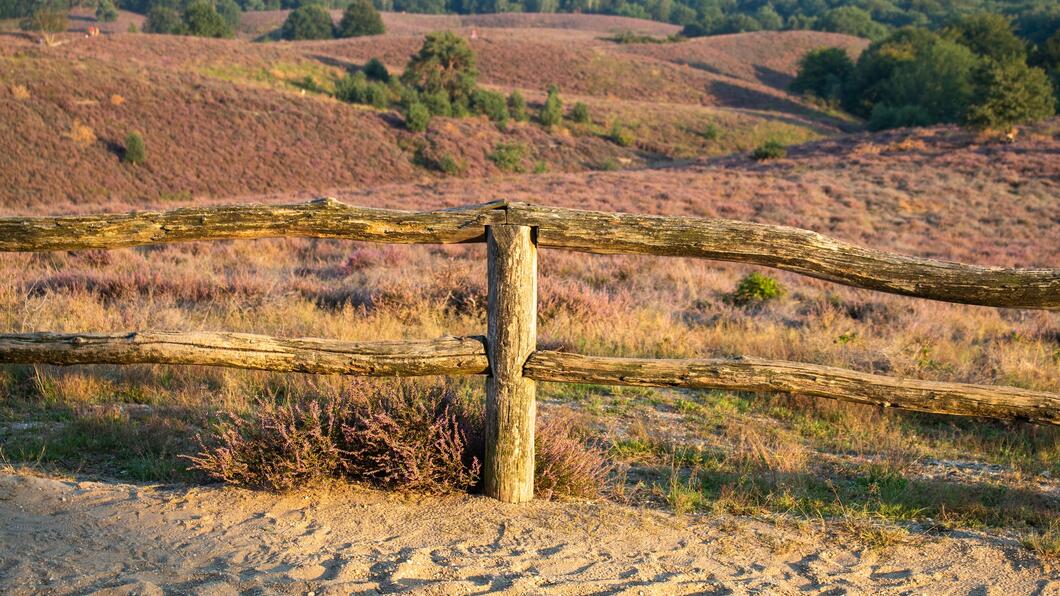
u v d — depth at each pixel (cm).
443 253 1444
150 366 546
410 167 4697
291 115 4872
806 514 353
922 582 288
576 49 8950
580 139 5775
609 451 441
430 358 324
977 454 476
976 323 1014
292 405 421
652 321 828
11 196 3409
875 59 7688
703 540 318
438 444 341
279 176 4181
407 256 1304
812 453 460
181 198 3738
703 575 286
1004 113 3981
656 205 2677
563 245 314
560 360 321
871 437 488
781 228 304
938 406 301
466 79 5941
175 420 444
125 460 394
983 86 4250
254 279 962
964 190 3002
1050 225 2488
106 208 2536
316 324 727
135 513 317
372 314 812
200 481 363
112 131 4119
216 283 927
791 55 10125
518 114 5950
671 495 362
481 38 9062
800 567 298
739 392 595
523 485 339
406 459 336
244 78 5931
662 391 593
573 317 823
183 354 318
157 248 1402
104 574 264
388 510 328
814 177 3338
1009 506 367
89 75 4647
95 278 929
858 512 357
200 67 5944
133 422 441
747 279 1116
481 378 546
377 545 296
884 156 3859
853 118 7694
